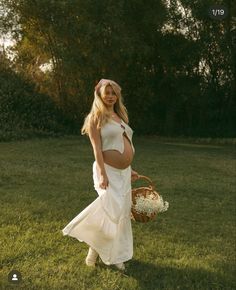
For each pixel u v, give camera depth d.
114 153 4.73
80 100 23.20
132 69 24.02
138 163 13.09
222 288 4.64
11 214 6.68
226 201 8.71
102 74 23.12
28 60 23.97
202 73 24.64
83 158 13.34
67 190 8.72
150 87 24.45
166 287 4.53
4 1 22.31
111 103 4.77
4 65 23.23
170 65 23.91
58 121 22.69
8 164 11.36
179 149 17.52
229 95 24.75
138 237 6.08
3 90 21.34
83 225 4.67
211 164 13.64
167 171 11.92
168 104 24.92
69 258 5.11
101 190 4.73
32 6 21.56
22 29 22.88
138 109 24.78
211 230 6.74
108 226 4.68
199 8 22.69
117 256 4.82
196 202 8.52
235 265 5.29
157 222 6.95
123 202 4.73
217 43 23.55
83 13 21.44
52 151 14.59
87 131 4.79
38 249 5.27
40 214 6.88
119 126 4.77
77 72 22.59
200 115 24.97
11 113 20.42
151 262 5.16
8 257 4.97
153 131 24.92
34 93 22.70
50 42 22.62
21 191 8.43
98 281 4.54
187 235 6.36
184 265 5.12
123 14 21.84
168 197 8.78
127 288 4.43
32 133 19.48
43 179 9.71
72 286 4.38
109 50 21.97
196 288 4.58
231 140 22.27
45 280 4.47
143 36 23.48
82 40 21.91
